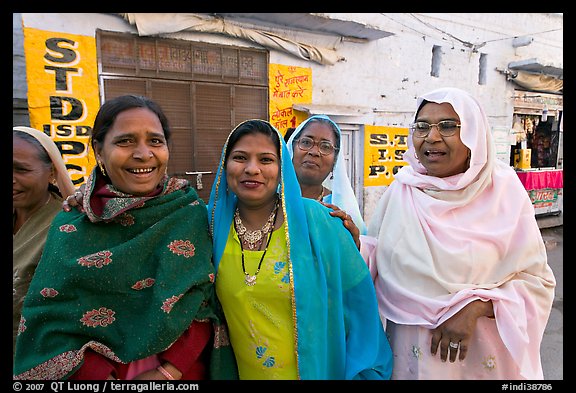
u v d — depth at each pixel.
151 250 1.27
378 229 1.86
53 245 1.24
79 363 1.14
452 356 1.44
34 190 1.61
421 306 1.52
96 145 1.31
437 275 1.52
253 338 1.32
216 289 1.37
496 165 1.66
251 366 1.34
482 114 1.61
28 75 4.03
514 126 8.65
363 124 6.55
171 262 1.25
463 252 1.51
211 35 5.01
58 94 4.17
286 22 5.41
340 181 2.40
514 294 1.49
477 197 1.64
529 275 1.55
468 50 7.55
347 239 1.50
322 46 5.93
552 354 3.30
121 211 1.27
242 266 1.34
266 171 1.34
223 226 1.42
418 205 1.69
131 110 1.25
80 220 1.28
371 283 1.51
